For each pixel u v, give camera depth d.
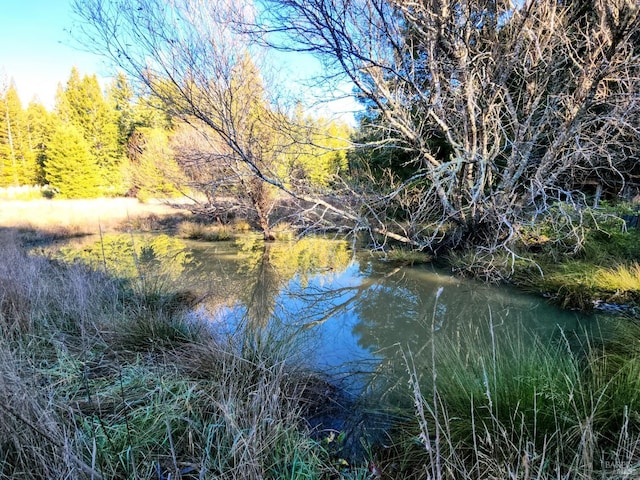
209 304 5.00
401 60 5.43
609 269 4.68
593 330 3.61
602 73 4.49
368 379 2.96
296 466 1.76
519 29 5.29
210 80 5.91
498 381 2.11
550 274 5.10
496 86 5.61
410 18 4.80
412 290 5.62
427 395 2.40
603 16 4.48
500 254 6.15
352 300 5.44
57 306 3.79
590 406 1.87
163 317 3.53
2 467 1.46
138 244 10.20
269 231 10.52
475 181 6.28
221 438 1.85
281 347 3.06
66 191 22.73
